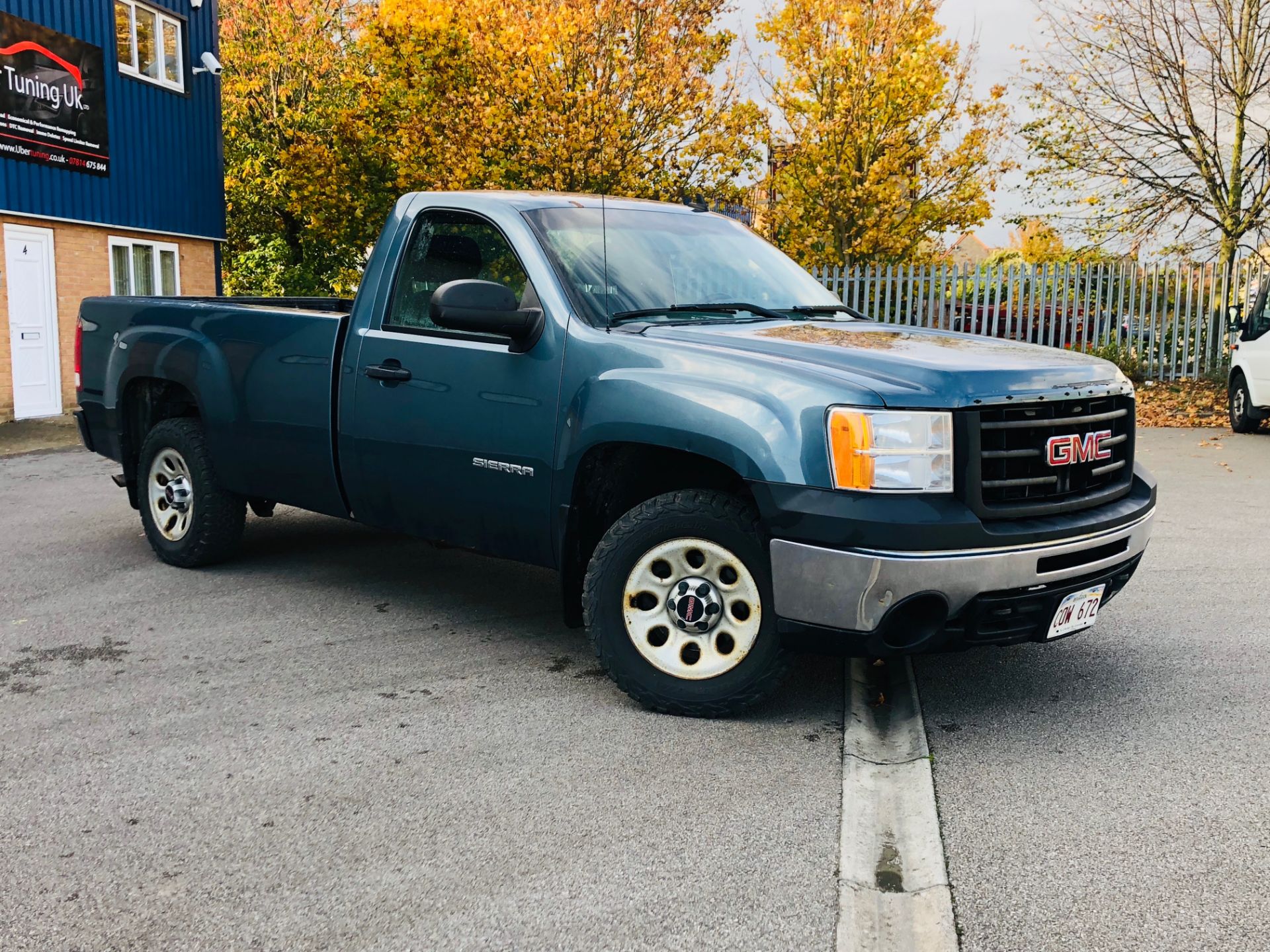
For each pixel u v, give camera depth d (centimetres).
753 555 365
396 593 562
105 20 1636
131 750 358
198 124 1877
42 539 697
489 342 434
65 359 1589
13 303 1493
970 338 440
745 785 330
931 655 464
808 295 491
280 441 523
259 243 2892
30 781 334
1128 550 385
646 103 1998
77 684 423
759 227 2253
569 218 458
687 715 387
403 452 463
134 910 261
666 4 2017
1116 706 400
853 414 338
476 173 2120
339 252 2856
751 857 285
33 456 1152
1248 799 321
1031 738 370
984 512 343
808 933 250
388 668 443
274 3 2702
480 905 262
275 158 2686
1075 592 364
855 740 363
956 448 341
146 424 629
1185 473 982
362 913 259
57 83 1539
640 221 483
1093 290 1905
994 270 1873
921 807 313
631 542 385
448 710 395
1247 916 256
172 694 412
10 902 264
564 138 1997
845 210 2120
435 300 402
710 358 374
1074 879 274
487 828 302
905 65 2016
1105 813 312
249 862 283
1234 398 1323
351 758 351
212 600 546
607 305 422
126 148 1692
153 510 613
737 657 376
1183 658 455
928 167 2117
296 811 313
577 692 416
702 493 379
